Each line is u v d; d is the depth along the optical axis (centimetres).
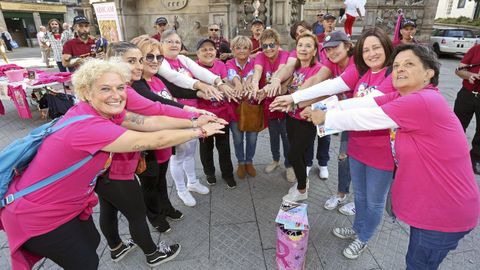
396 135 157
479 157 383
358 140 210
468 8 2712
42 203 141
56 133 139
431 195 148
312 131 274
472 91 371
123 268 229
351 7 491
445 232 150
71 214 154
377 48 193
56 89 633
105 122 142
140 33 813
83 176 146
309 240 254
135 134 143
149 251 220
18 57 1612
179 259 236
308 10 2211
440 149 141
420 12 1147
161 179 259
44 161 138
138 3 788
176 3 767
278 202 312
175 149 274
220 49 519
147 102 193
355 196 230
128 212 195
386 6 1160
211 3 721
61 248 152
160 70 260
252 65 341
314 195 323
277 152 371
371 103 176
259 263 232
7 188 142
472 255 235
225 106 311
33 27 2494
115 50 203
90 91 145
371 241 253
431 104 137
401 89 156
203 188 328
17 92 514
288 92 293
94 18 886
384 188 207
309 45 264
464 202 146
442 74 1013
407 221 160
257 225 276
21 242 145
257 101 312
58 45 862
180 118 195
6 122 564
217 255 240
